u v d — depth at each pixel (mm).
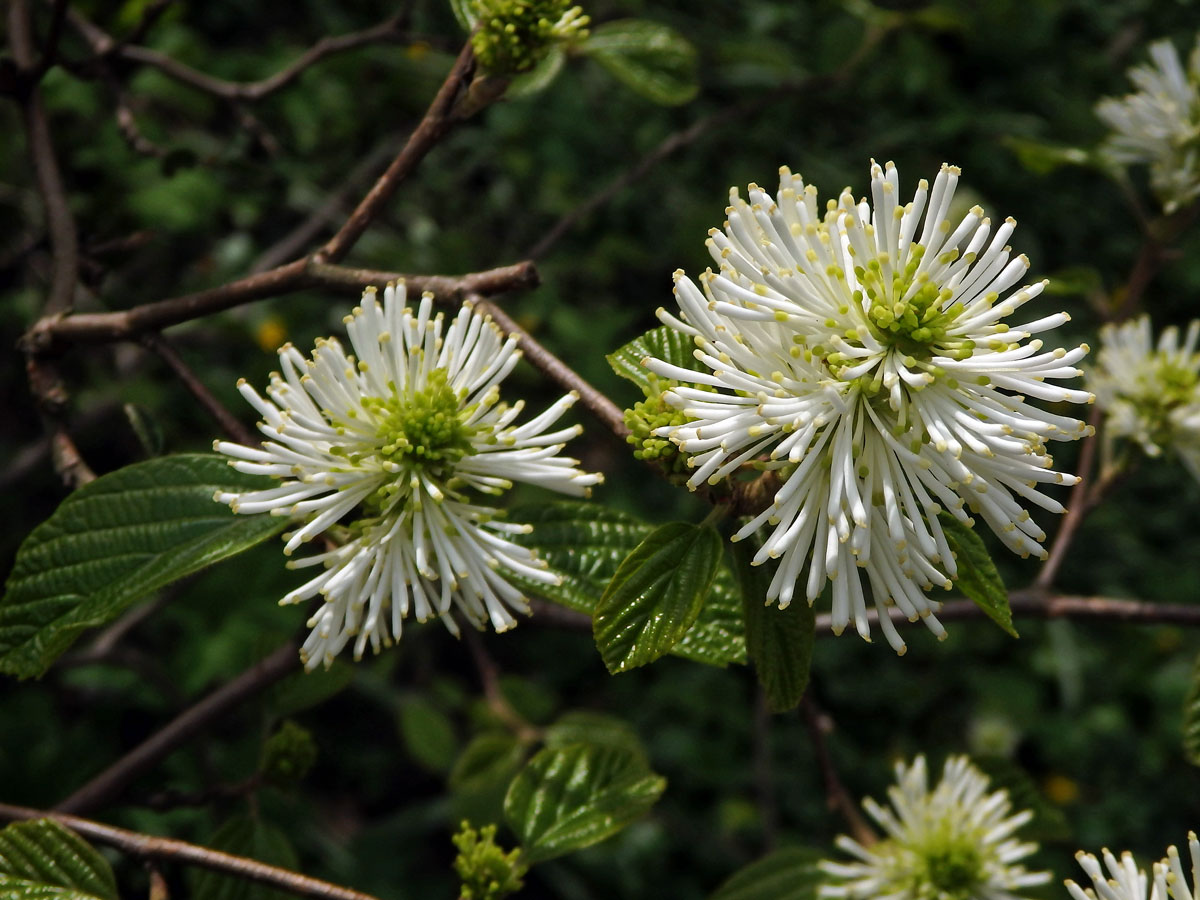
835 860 613
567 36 379
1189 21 965
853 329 344
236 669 560
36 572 364
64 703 573
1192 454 444
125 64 481
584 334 669
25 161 639
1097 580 845
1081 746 824
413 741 648
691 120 831
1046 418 342
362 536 354
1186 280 934
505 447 356
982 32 884
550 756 397
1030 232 895
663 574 350
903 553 342
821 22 860
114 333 399
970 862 412
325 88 708
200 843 507
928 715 834
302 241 649
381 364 355
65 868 365
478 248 734
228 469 369
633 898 727
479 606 353
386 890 665
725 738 796
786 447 339
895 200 345
